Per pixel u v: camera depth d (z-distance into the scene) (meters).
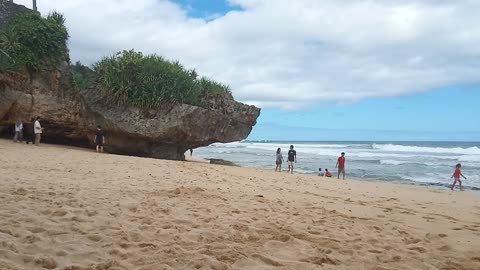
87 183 8.67
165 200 7.30
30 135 21.28
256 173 16.55
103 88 21.53
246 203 7.73
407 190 14.46
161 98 21.38
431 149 61.94
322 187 13.36
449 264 4.37
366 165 33.78
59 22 22.53
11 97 19.61
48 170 10.40
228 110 24.53
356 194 11.98
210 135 23.52
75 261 3.69
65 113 21.70
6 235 4.21
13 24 20.84
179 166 15.41
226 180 12.31
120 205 6.43
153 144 22.84
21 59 19.89
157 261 3.83
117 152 22.69
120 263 3.68
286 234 5.17
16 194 6.55
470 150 57.59
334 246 4.88
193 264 3.79
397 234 5.93
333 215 7.21
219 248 4.44
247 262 4.02
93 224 5.08
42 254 3.78
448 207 10.19
